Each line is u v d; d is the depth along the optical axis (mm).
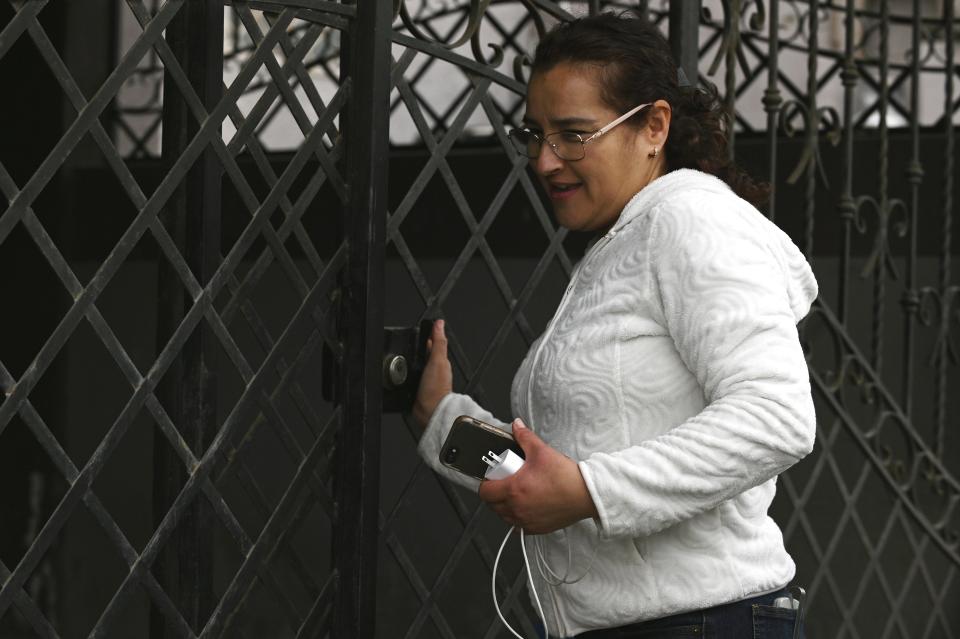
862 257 5160
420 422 2322
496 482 1745
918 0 3680
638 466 1672
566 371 1831
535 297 5871
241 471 2070
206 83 1912
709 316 1688
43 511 7215
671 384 1776
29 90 6719
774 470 1677
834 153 5098
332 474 2197
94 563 7164
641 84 1878
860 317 5359
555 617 1927
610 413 1795
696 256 1709
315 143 2115
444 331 2371
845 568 5516
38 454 7238
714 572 1808
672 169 1980
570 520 1721
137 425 7148
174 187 1872
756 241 1732
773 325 1678
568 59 1875
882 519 5484
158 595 1891
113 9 6828
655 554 1809
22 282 7016
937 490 3828
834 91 5684
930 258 5176
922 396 5324
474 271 5980
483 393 2510
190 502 1931
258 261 2049
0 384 1688
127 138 6770
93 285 1781
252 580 2061
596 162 1888
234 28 6465
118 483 7176
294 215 2098
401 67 2312
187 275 1905
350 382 2170
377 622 6402
